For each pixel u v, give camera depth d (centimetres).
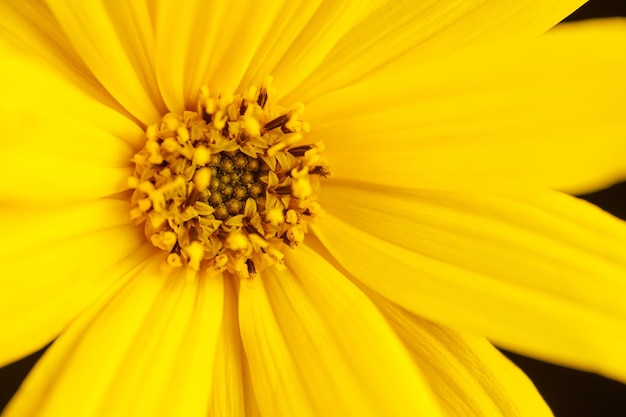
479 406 10
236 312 10
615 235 10
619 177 10
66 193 9
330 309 10
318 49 10
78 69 10
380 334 10
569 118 10
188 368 10
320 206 10
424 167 10
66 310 9
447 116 10
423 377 10
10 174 9
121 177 10
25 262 9
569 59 9
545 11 10
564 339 10
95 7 9
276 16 10
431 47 10
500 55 10
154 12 10
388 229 10
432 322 10
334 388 10
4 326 9
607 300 10
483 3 10
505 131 10
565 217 10
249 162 10
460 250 10
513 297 10
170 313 10
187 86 10
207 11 10
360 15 10
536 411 10
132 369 9
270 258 10
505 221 10
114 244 10
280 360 10
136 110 10
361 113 10
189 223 10
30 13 10
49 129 9
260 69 10
